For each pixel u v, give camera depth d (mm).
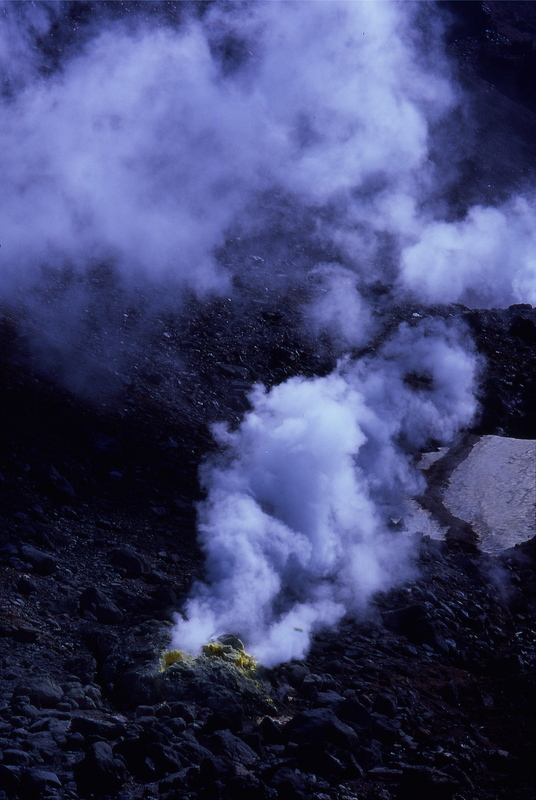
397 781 4320
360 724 4941
